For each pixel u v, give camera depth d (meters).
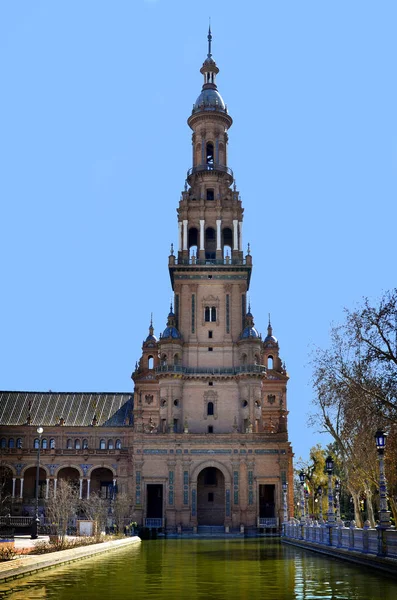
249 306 106.88
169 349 97.81
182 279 102.25
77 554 43.56
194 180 110.12
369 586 27.33
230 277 102.31
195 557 45.88
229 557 45.56
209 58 117.81
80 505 87.38
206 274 102.31
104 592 26.12
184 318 100.88
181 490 91.25
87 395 123.38
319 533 51.88
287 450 92.56
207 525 92.50
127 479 111.06
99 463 111.75
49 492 90.06
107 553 50.75
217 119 112.25
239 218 106.31
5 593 25.89
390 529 33.97
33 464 111.75
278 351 119.94
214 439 93.06
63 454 112.06
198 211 106.31
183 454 92.50
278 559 43.06
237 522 90.31
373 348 46.19
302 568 35.88
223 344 99.88
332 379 50.41
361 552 38.41
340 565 37.78
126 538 67.69
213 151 111.56
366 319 46.41
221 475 95.81
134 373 113.62
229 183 111.38
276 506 91.00
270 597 24.25
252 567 36.97
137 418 94.00
